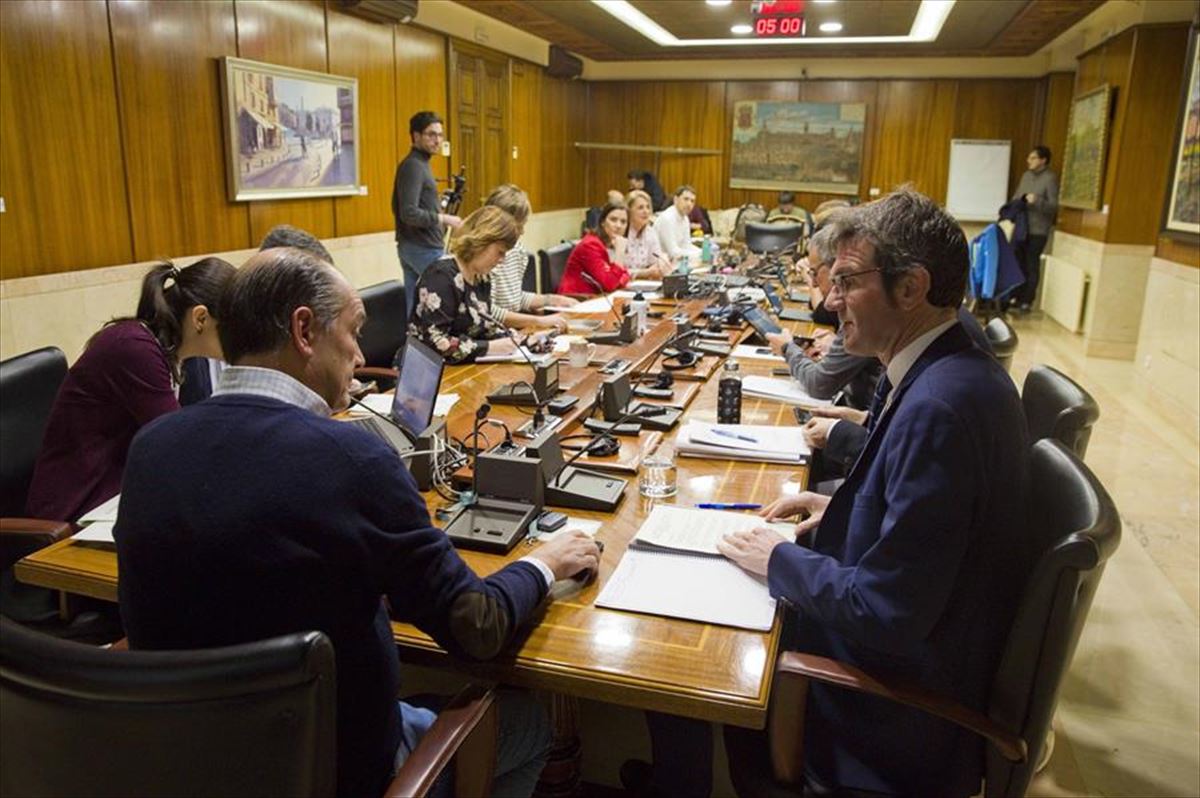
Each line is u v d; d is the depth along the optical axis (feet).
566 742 5.46
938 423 3.96
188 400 7.55
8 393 6.56
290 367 3.68
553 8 24.13
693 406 8.18
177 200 14.83
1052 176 27.45
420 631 3.95
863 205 4.70
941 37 27.30
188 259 15.16
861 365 8.21
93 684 2.72
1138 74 20.24
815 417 7.33
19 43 11.75
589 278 16.17
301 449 3.30
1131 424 16.15
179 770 2.86
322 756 2.89
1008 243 25.86
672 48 31.27
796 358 9.21
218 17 15.37
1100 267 21.49
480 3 23.53
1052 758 6.84
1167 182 16.99
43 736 2.90
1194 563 10.37
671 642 4.05
